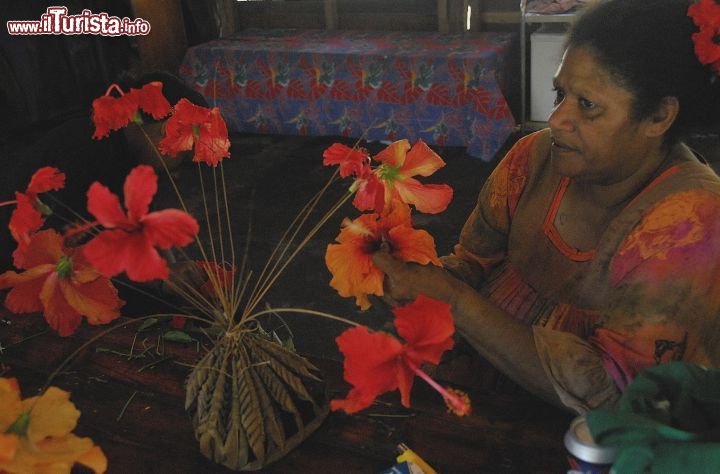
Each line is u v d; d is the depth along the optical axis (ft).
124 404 3.74
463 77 13.09
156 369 4.00
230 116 15.40
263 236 10.77
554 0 13.71
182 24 16.17
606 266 3.66
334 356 7.77
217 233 10.89
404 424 3.48
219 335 3.08
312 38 15.72
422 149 2.88
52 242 2.89
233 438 3.06
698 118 3.37
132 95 2.91
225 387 3.04
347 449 3.34
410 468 3.03
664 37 3.16
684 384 2.50
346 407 2.29
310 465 3.25
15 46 8.16
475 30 15.33
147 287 5.44
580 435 2.43
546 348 3.38
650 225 3.42
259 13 17.22
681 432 2.25
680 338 3.25
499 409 3.54
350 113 14.33
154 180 2.08
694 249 3.26
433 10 15.65
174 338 4.18
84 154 5.24
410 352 2.28
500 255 4.54
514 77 14.74
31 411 2.34
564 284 3.96
